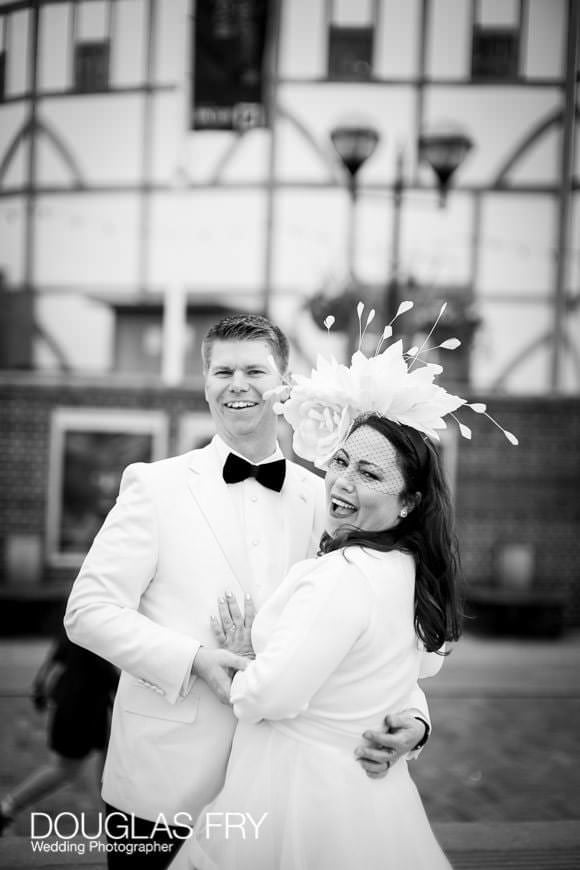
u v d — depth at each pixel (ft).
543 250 33.55
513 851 9.87
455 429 31.91
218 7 26.66
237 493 6.76
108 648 5.98
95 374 33.96
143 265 33.88
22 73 33.45
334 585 5.40
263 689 5.28
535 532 31.91
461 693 20.83
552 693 21.01
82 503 31.65
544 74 33.09
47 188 33.81
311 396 6.05
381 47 33.17
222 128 27.04
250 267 33.71
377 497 5.74
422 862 5.62
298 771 5.57
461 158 23.84
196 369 34.22
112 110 33.42
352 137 24.40
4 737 16.20
